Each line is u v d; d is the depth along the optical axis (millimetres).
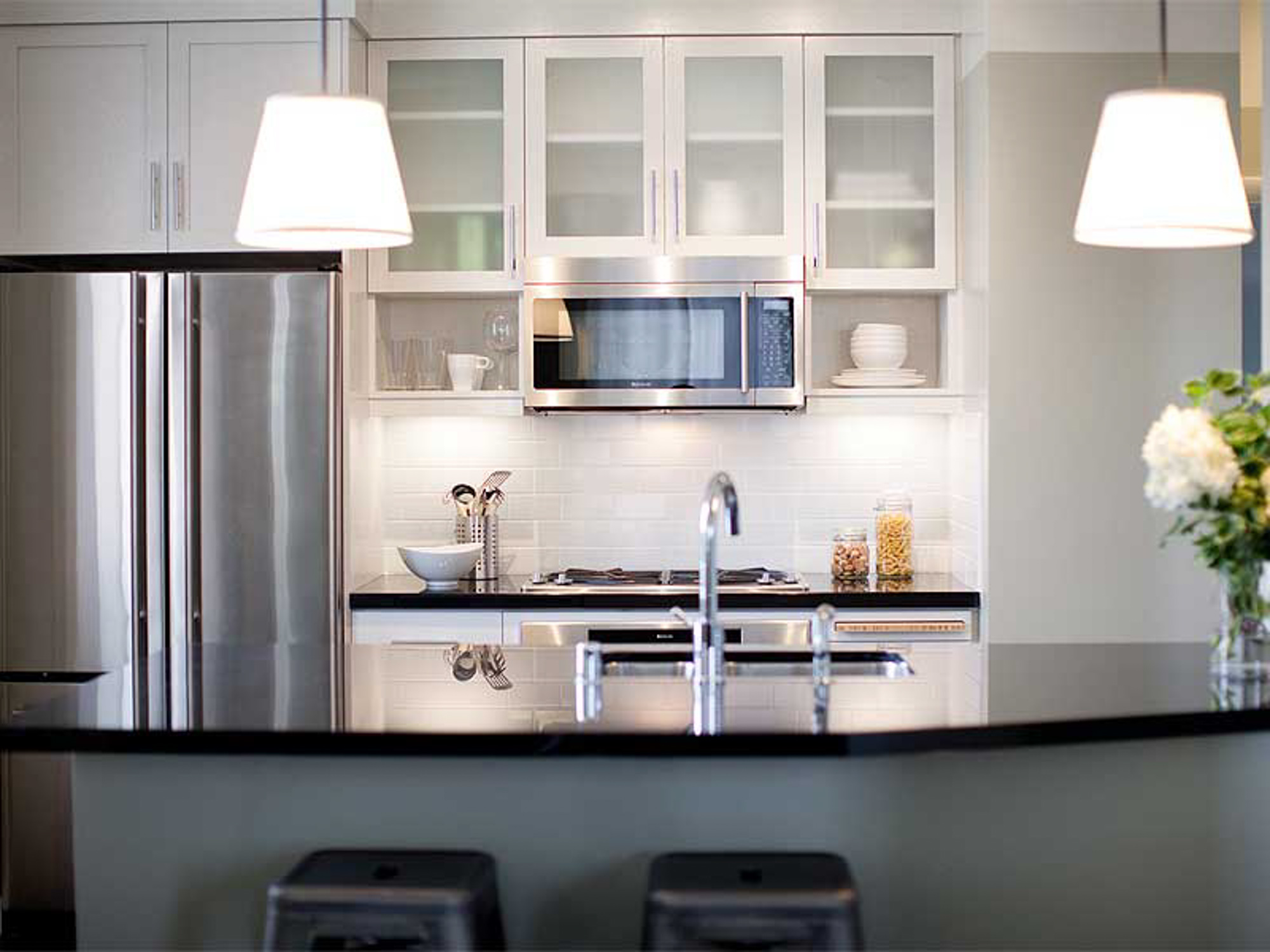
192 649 3531
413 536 5176
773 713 2670
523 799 2707
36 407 4430
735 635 4445
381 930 2402
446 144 4836
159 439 4434
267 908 2645
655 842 2707
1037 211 4508
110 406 4430
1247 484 2904
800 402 4719
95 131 4617
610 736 2500
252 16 4574
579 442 5176
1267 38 3871
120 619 4445
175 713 2695
